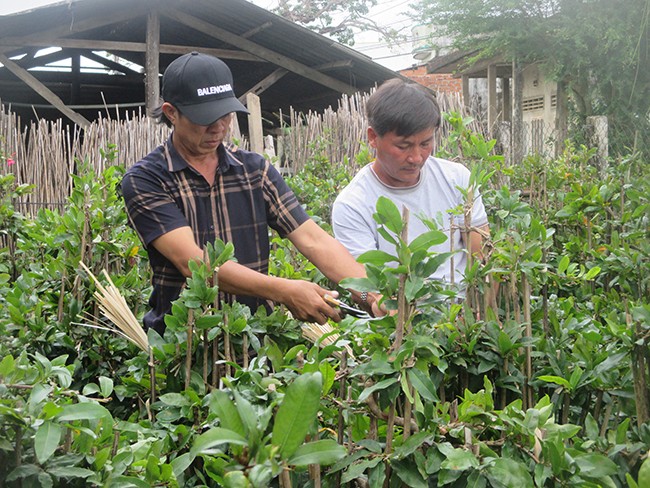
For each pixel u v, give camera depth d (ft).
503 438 5.60
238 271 8.27
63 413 5.06
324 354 5.98
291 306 8.16
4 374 5.51
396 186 9.57
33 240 14.62
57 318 10.75
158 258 9.12
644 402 6.19
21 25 42.37
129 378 7.95
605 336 7.40
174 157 9.06
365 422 6.22
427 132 8.85
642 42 44.83
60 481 5.40
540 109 59.21
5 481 5.08
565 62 47.34
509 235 7.66
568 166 19.92
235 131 26.37
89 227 11.30
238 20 46.09
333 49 46.88
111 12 44.91
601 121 27.40
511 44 48.60
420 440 5.36
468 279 7.19
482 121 31.17
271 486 5.73
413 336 5.43
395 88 8.85
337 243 9.31
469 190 7.60
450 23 50.88
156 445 6.06
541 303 8.71
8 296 10.00
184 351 7.52
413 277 5.37
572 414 7.34
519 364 6.98
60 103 43.86
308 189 19.61
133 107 61.00
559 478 5.21
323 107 61.46
